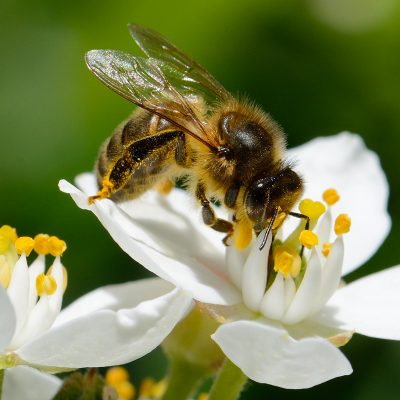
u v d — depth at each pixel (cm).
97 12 17
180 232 14
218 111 14
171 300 13
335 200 14
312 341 13
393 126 17
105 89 17
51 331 13
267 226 13
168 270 13
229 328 13
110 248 17
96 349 13
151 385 15
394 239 17
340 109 17
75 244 17
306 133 17
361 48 17
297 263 13
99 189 14
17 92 17
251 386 17
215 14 17
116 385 15
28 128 17
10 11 17
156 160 14
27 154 17
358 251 14
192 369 14
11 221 17
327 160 15
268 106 17
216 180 14
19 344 13
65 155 17
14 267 13
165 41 14
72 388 13
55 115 17
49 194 17
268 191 13
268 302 13
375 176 15
